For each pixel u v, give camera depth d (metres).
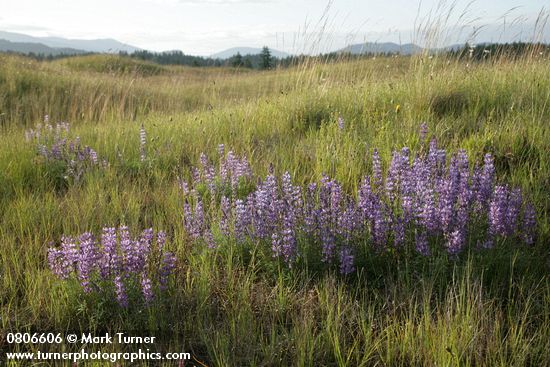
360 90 8.59
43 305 3.65
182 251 4.28
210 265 4.12
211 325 3.42
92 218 4.89
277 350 3.19
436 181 4.43
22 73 14.11
